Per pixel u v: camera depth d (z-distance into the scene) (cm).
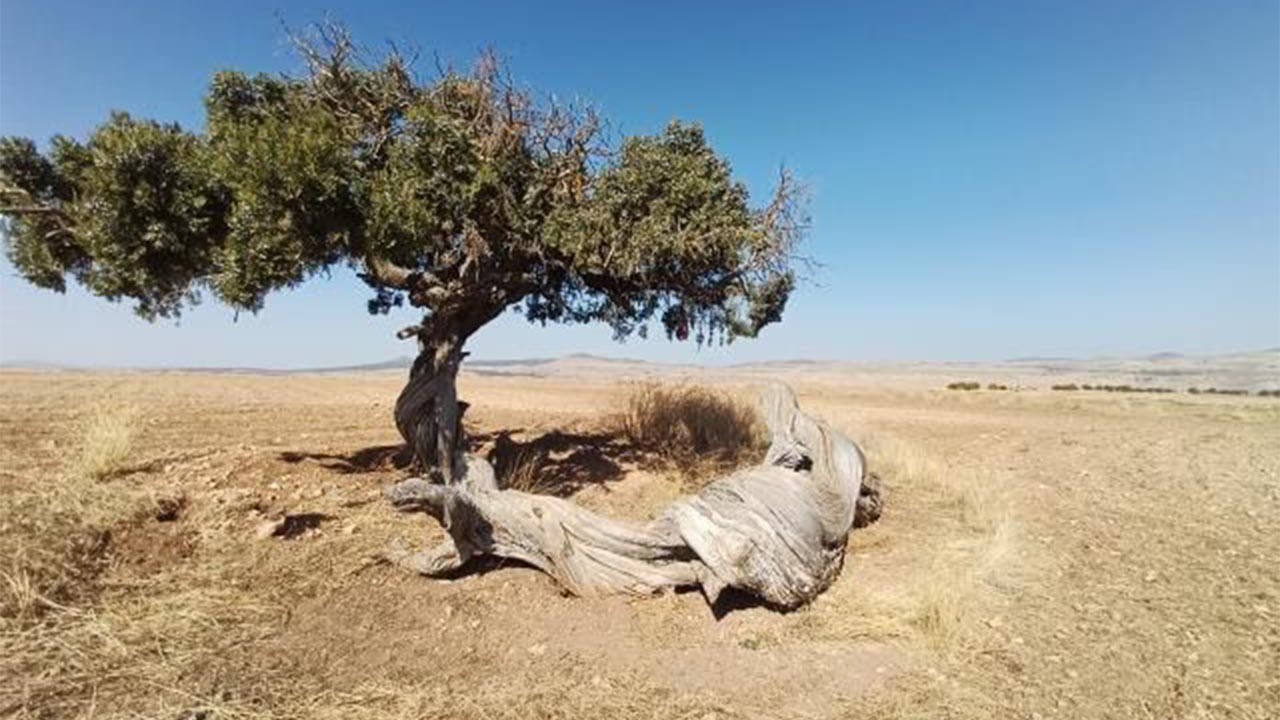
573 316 983
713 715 444
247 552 643
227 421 1363
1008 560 676
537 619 566
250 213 612
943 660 511
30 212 731
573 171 819
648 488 873
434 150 694
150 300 786
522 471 875
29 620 505
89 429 1036
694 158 812
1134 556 713
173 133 709
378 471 943
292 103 776
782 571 575
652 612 582
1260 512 860
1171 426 1656
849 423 1405
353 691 457
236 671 472
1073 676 487
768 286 846
